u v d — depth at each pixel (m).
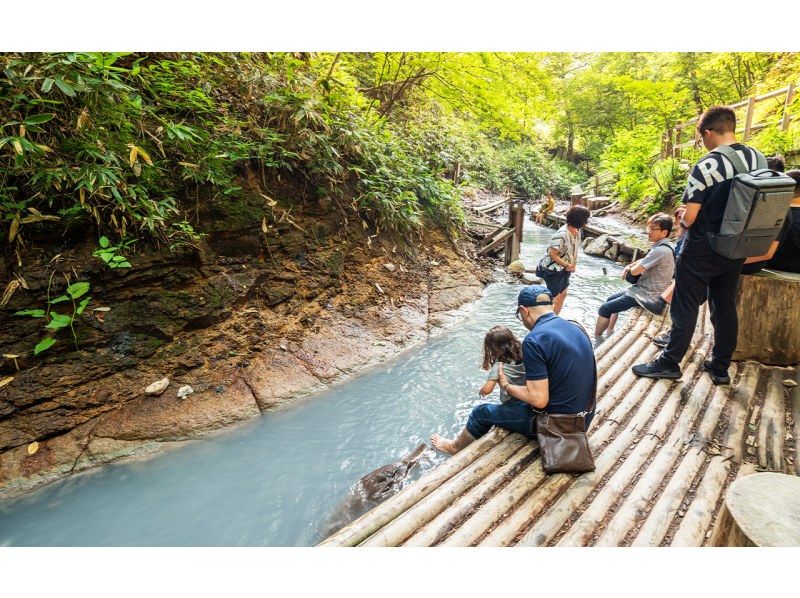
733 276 2.84
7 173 2.78
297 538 2.33
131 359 3.26
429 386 3.95
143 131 3.48
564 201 19.89
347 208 5.39
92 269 3.17
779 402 2.93
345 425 3.37
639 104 13.96
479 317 5.65
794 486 1.56
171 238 3.58
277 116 4.65
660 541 1.85
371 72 9.36
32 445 2.73
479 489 2.21
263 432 3.25
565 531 1.96
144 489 2.66
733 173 2.52
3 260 2.88
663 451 2.47
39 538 2.29
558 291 4.70
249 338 3.89
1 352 2.79
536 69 7.86
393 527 1.96
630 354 3.80
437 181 7.62
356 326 4.62
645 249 8.12
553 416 2.38
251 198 4.27
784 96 10.62
